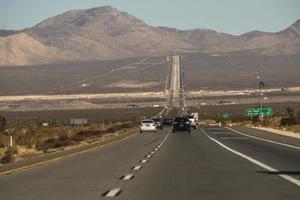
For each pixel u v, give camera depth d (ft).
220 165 129.29
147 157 157.99
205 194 81.61
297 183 93.97
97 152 184.34
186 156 159.84
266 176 104.83
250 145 216.54
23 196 81.15
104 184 94.84
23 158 171.53
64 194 82.99
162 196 79.97
